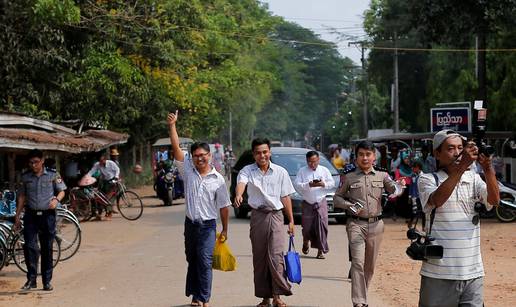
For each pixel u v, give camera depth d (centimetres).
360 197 1118
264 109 11925
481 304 752
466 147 712
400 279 1405
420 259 748
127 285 1383
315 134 13888
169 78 3644
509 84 3916
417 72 6184
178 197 3622
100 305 1202
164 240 2100
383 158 3106
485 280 1386
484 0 2667
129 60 3133
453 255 746
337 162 3794
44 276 1357
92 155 3247
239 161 2855
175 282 1399
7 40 2478
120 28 3089
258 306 1159
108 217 2764
